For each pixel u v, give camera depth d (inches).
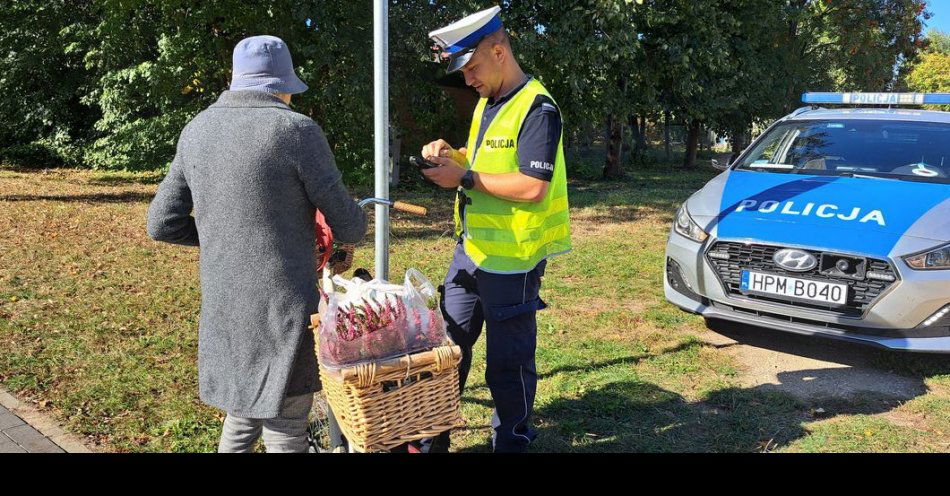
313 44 466.6
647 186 652.1
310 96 506.3
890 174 183.6
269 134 80.8
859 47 820.6
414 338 82.1
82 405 141.3
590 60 514.0
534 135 102.0
